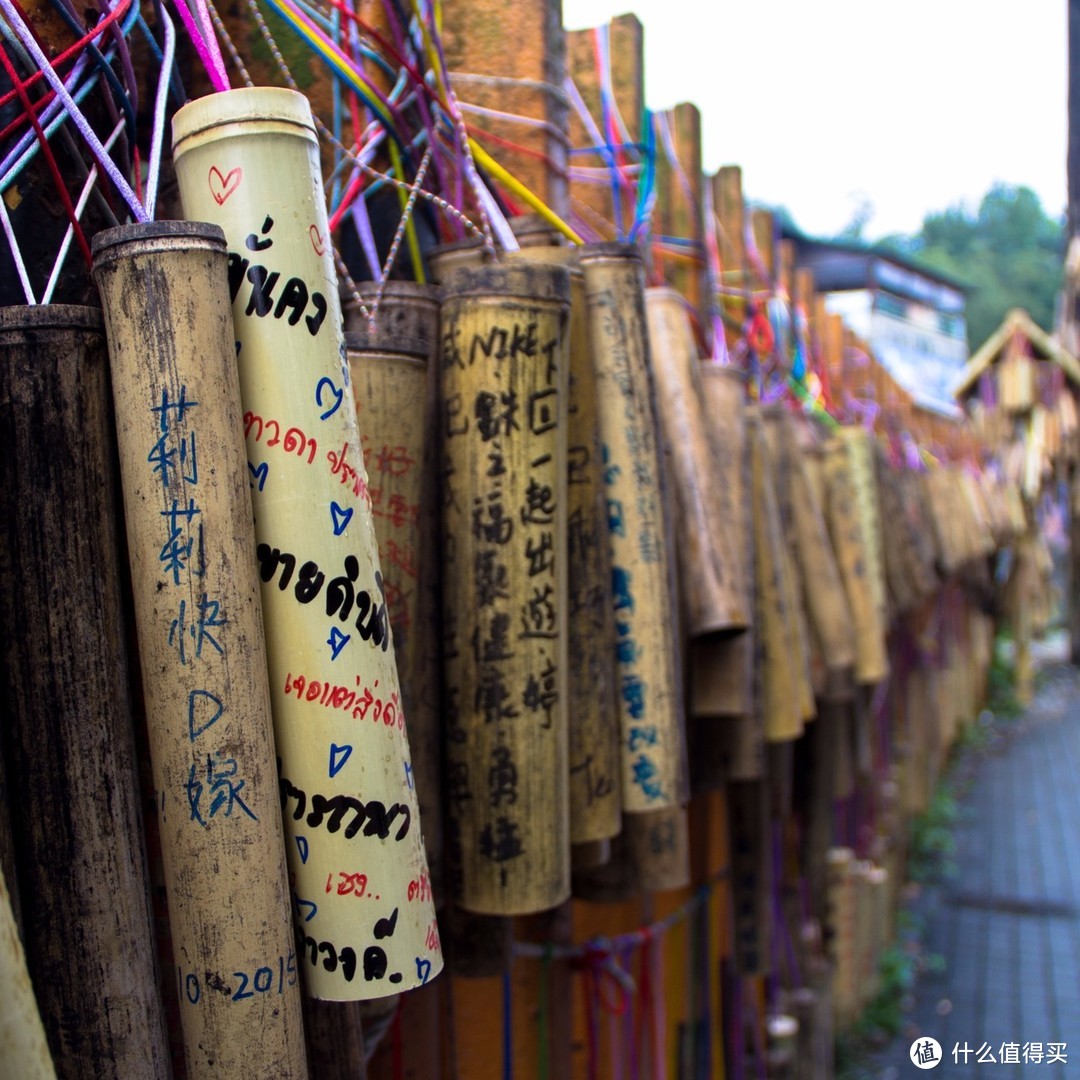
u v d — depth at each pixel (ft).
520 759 3.28
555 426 3.33
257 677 2.32
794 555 7.04
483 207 3.79
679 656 4.25
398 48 3.97
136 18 2.98
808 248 52.95
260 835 2.29
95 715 2.29
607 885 4.72
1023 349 28.37
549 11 4.59
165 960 2.68
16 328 2.29
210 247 2.32
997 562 28.48
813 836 9.55
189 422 2.28
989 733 27.63
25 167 2.88
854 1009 11.87
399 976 2.44
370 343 3.12
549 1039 5.26
